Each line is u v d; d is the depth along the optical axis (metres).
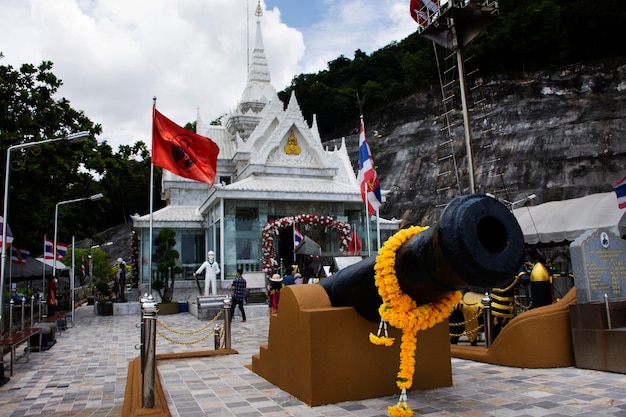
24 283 51.53
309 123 87.56
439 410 5.72
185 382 7.93
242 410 6.09
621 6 55.34
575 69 59.91
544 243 16.34
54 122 21.77
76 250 50.34
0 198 20.84
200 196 33.41
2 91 20.17
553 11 65.06
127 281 46.06
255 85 40.19
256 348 11.85
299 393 6.48
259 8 42.28
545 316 7.99
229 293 24.14
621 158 48.19
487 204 4.27
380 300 6.02
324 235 27.56
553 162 51.69
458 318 10.60
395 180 65.81
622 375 7.11
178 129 14.05
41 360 11.70
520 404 5.82
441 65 71.25
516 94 61.66
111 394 7.93
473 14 18.02
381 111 80.50
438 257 4.34
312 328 6.25
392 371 6.62
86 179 24.86
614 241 8.29
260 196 25.47
